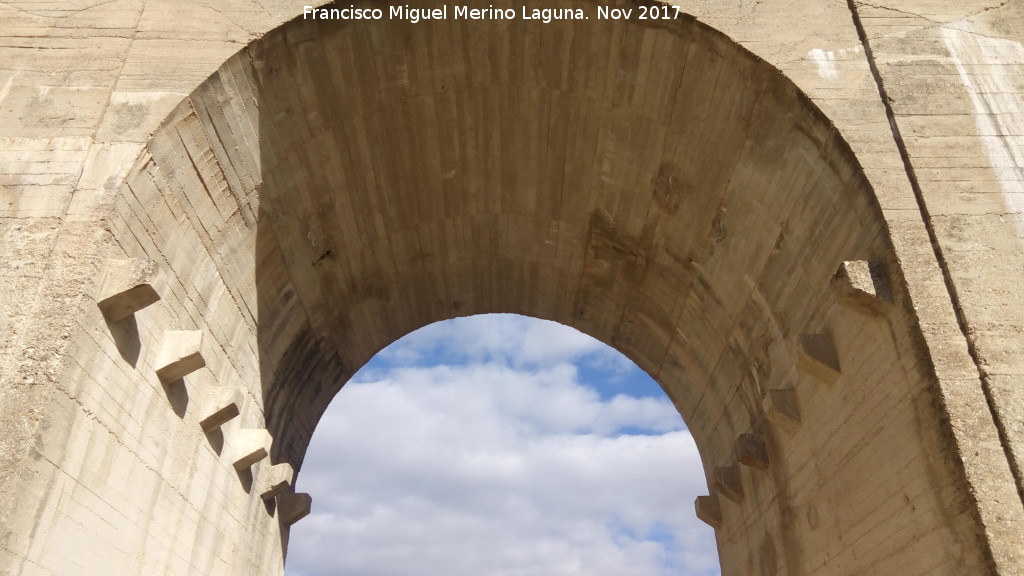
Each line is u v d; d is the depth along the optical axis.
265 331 12.21
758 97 10.11
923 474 7.82
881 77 9.67
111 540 8.16
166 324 9.31
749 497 13.32
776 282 11.11
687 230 12.45
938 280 8.27
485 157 12.79
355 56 10.75
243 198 10.68
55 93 9.29
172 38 9.81
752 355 12.34
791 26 10.15
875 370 8.76
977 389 7.63
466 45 11.02
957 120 9.36
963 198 8.75
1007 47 10.02
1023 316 8.02
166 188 9.24
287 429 13.94
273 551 13.37
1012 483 7.14
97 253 8.08
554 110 11.91
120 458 8.32
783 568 11.79
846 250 9.43
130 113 9.10
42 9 10.02
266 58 10.06
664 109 11.16
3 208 8.39
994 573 6.76
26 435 7.00
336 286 13.76
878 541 8.71
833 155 9.45
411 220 13.66
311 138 11.30
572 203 13.46
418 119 11.94
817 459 10.35
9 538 6.63
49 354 7.43
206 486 10.41
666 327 14.73
